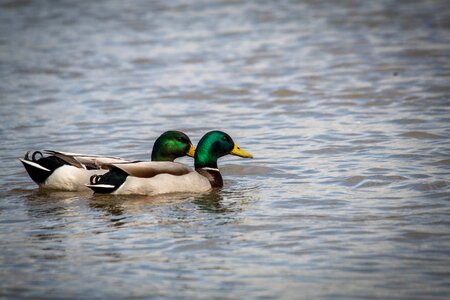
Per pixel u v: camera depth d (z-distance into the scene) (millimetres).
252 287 9859
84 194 14023
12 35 32469
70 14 36625
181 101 21906
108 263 10703
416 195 13328
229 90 22844
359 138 17391
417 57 26109
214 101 21812
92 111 20953
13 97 22781
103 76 25219
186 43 29922
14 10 37938
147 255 10969
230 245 11281
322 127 18609
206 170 14648
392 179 14297
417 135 17312
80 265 10656
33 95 22953
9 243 11586
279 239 11461
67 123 19703
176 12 36500
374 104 20594
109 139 18141
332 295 9602
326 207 12914
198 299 9562
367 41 29125
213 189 14398
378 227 11820
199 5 38094
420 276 10055
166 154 14867
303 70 25000
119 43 30281
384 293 9625
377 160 15625
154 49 29016
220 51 28391
